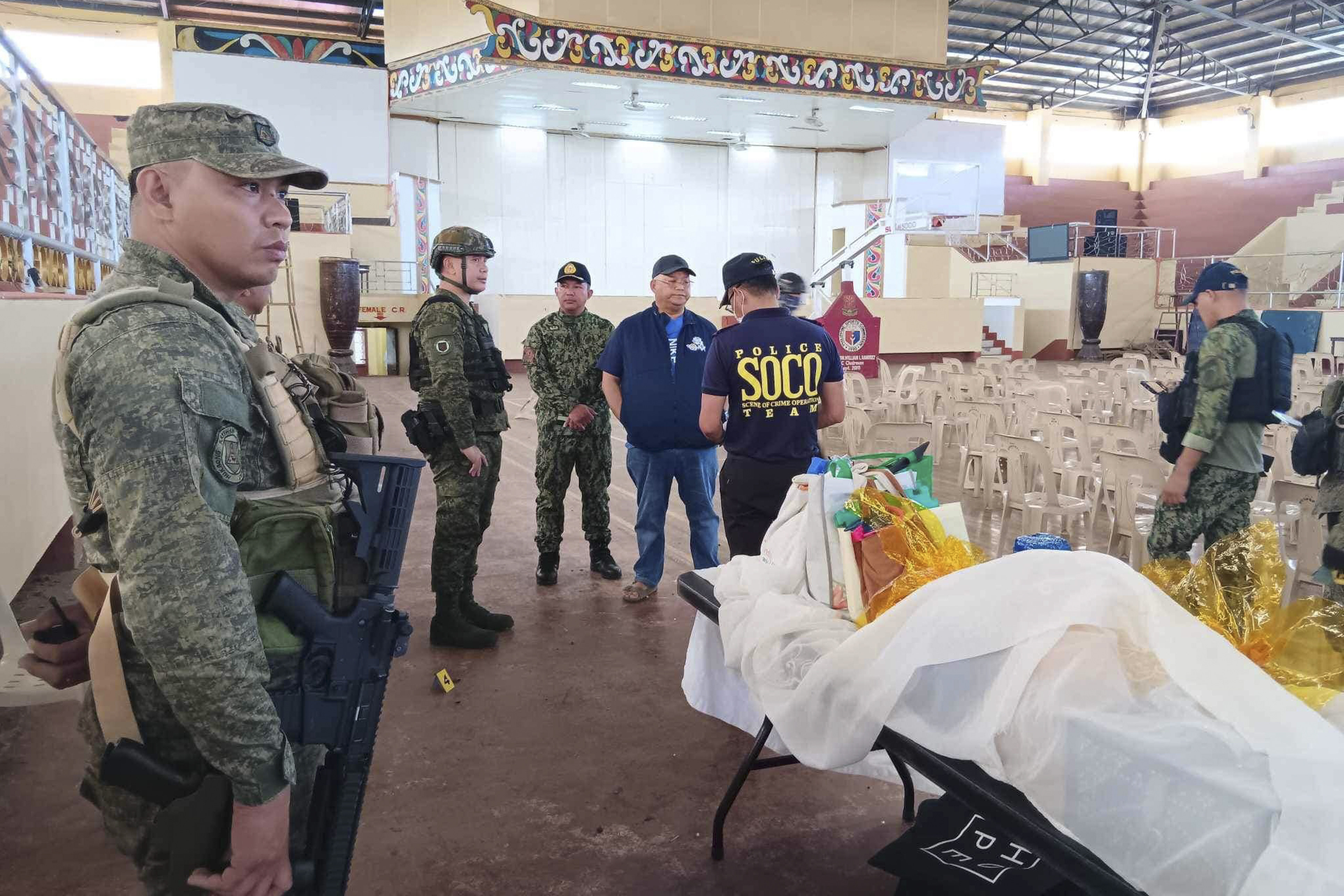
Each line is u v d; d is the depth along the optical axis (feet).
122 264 3.82
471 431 11.07
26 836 7.66
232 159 3.80
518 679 10.85
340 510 3.99
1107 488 17.29
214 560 3.25
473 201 66.90
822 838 7.68
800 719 5.54
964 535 6.28
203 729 3.28
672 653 11.65
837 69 57.41
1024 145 97.81
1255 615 4.97
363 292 59.67
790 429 10.07
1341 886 3.24
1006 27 79.25
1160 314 76.43
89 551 3.91
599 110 61.46
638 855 7.41
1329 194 76.95
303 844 4.00
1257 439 10.32
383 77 60.34
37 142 15.28
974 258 80.02
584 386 14.06
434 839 7.62
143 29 62.95
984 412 22.04
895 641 5.00
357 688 3.93
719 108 61.21
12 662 4.70
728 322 56.08
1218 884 3.58
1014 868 5.24
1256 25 73.61
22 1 60.75
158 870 3.84
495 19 47.55
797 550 6.64
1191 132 97.81
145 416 3.20
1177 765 3.82
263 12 62.54
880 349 65.92
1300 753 3.62
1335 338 59.31
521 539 17.35
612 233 71.46
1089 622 4.51
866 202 73.67
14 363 11.45
